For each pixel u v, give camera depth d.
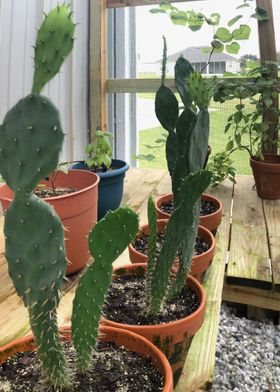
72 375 0.64
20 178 0.50
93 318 0.60
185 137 0.84
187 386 0.82
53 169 0.49
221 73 2.42
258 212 2.00
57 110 0.48
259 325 1.71
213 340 0.95
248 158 2.49
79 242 1.25
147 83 2.52
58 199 1.16
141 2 2.47
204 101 0.76
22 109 0.48
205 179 0.69
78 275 1.30
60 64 0.47
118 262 1.37
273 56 2.30
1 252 1.42
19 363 0.67
